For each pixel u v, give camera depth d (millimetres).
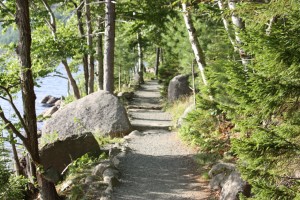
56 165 13312
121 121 17406
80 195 10320
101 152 13961
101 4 24844
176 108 22500
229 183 8852
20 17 9445
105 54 19969
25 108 9773
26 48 9562
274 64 4555
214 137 11539
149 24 22078
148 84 43188
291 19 4773
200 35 17375
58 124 17609
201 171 11477
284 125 5152
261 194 4723
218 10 8758
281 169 5184
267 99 4598
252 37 5055
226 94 9812
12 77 11664
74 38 16234
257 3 5359
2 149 12008
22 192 12219
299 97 4785
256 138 5027
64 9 25484
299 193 4605
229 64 5277
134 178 11336
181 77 25266
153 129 18375
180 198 9758
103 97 18297
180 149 14156
